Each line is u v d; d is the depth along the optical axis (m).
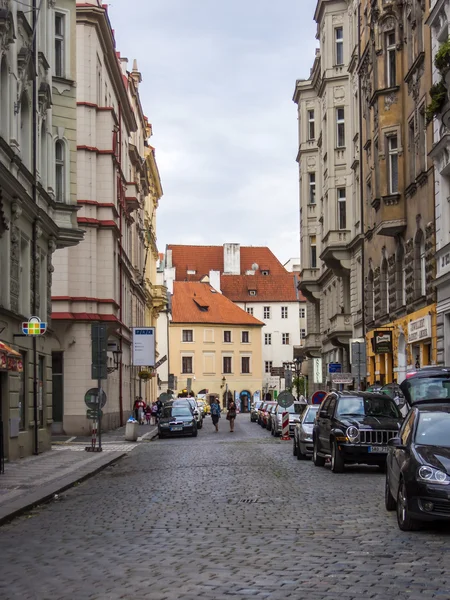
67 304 45.25
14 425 27.33
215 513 14.43
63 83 34.22
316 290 67.25
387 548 10.71
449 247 30.92
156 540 11.66
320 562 9.80
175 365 111.50
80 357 45.41
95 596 8.25
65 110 34.25
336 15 55.72
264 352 127.69
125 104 60.53
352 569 9.37
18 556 10.80
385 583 8.61
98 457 28.94
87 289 46.03
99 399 32.12
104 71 51.62
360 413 22.98
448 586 8.46
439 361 32.44
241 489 18.25
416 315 36.00
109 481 21.58
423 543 11.07
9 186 25.02
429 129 33.94
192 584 8.70
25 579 9.23
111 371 48.91
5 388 26.53
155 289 90.44
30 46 28.34
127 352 63.25
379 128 38.72
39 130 30.48
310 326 71.25
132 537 12.02
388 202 38.25
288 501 15.94
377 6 39.03
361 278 49.72
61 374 45.31
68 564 10.07
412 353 37.22
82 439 42.72
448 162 30.50
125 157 63.12
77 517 14.66
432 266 33.31
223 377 113.31
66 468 24.33
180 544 11.29
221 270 136.50
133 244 69.38
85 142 47.12
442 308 32.12
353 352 36.56
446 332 32.00
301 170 67.88
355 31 52.06
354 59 51.44
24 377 29.16
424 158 34.91
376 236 44.84
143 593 8.32
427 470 11.73
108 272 47.66
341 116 55.62
